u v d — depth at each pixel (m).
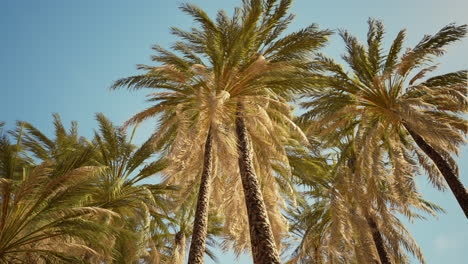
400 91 12.05
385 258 12.74
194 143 10.54
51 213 9.08
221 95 9.12
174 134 12.77
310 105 12.82
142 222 12.46
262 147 11.43
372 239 12.78
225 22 10.95
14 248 8.84
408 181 11.38
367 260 12.38
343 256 15.30
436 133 10.04
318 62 11.95
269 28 11.83
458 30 11.13
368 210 12.79
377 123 11.95
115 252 10.60
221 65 10.64
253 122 10.89
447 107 12.04
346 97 12.76
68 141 12.45
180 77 10.42
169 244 15.63
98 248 10.73
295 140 13.53
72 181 9.10
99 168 9.50
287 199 13.46
